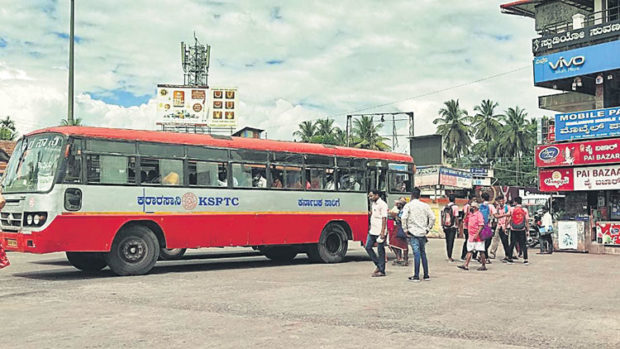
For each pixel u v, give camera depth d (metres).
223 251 21.69
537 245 25.44
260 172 14.93
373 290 10.27
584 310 8.30
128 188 12.56
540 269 14.67
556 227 22.80
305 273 13.26
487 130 77.00
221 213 14.04
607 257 19.33
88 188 11.99
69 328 6.92
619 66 21.55
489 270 14.22
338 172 16.73
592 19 24.06
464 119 74.00
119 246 12.48
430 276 12.66
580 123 22.59
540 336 6.56
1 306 8.48
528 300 9.22
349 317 7.64
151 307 8.41
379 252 12.64
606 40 22.20
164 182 13.16
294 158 15.68
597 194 23.25
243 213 14.45
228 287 10.62
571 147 22.59
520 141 75.31
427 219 11.87
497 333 6.71
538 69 23.95
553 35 23.61
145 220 12.86
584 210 23.19
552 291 10.34
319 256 16.16
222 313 7.93
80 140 12.01
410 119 47.06
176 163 13.40
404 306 8.54
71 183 11.79
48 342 6.21
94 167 12.14
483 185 45.94
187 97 56.03
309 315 7.79
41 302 8.86
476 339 6.40
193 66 71.94
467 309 8.31
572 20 24.98
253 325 7.11
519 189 44.72
